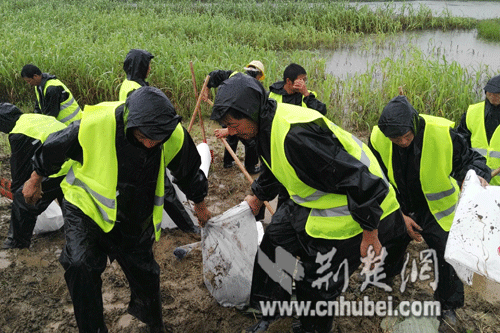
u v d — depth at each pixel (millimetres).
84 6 18531
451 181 3230
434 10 18797
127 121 2285
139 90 2338
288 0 18125
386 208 2768
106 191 2531
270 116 2564
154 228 2787
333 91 8562
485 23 15672
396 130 2732
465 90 7480
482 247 2545
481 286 3471
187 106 7703
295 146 2445
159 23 14938
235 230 3289
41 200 3807
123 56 9188
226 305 3463
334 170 2445
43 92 5363
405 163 3074
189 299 3566
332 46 13773
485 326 3273
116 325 3324
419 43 13914
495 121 4039
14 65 8711
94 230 2605
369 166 2561
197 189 3074
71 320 3352
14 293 3602
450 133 2912
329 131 2510
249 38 14086
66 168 3695
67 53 9359
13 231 3986
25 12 16266
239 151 6238
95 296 2596
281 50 13250
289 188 2736
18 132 3707
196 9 19312
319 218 2764
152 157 2527
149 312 2998
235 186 5387
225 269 3320
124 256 2805
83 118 2490
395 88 8062
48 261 4012
